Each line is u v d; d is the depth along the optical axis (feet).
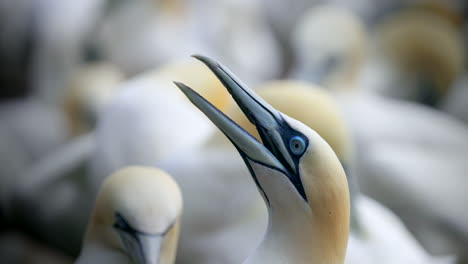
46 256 51.16
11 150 58.34
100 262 26.43
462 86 66.90
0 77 71.67
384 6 88.38
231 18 82.28
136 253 25.72
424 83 65.36
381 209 37.14
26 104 67.41
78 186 48.93
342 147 31.30
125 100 38.91
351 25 58.39
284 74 84.74
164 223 25.66
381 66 65.41
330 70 57.67
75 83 58.54
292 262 21.80
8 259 50.44
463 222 50.06
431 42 65.57
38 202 49.90
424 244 50.70
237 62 79.46
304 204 21.65
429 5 80.74
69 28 73.05
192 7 81.25
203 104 21.94
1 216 51.93
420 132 53.31
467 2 87.51
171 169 31.83
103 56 71.97
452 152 52.85
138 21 72.59
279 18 89.10
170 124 37.81
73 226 49.34
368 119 52.80
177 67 39.27
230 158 31.24
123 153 38.40
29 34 73.10
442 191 50.70
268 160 21.71
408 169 51.24
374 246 32.40
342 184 21.77
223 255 30.96
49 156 57.06
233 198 31.01
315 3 90.79
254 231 30.91
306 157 21.53
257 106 21.91
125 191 25.93
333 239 21.89
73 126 57.57
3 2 73.92
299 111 31.01
